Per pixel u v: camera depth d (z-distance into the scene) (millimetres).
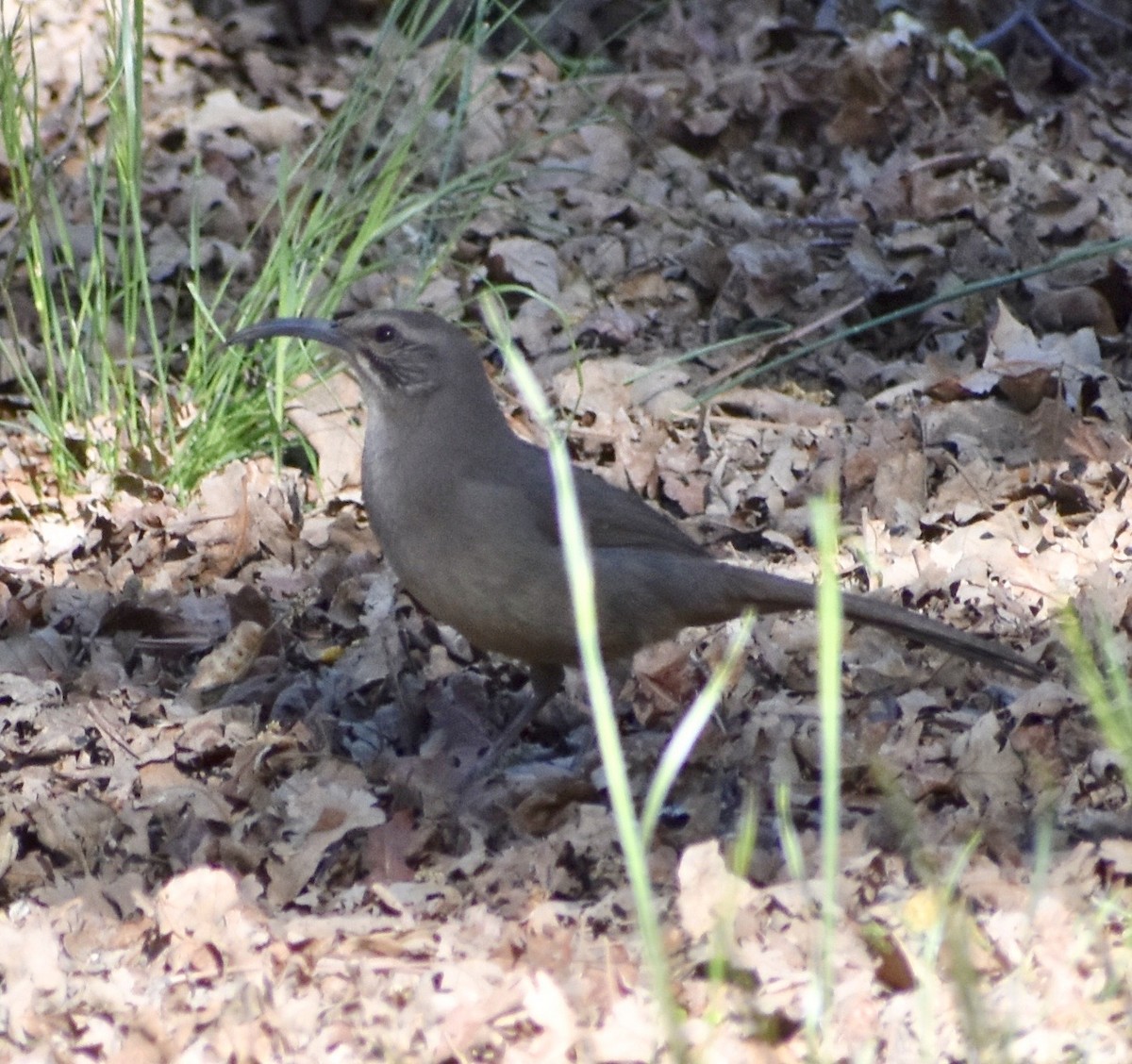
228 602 11578
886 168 17438
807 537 12797
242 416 13664
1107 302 15211
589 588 6039
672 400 14375
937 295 15430
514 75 18938
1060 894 7926
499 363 15117
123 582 12297
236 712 10445
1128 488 12805
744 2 20016
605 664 10219
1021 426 13781
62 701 10734
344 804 9188
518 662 11398
